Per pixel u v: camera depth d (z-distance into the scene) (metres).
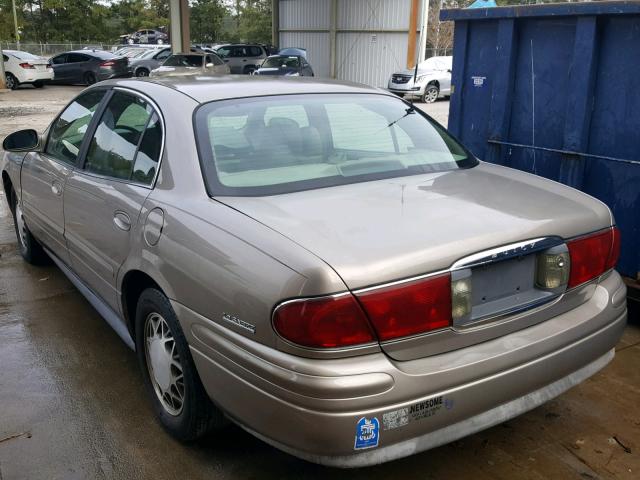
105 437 2.96
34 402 3.24
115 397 3.30
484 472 2.71
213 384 2.40
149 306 2.83
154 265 2.68
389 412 2.05
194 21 60.72
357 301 2.02
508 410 2.36
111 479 2.67
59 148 4.11
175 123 2.92
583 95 4.07
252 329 2.16
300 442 2.09
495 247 2.28
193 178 2.69
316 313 2.00
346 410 2.01
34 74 24.70
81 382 3.45
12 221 6.64
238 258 2.24
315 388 2.00
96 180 3.38
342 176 2.84
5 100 20.16
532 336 2.40
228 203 2.53
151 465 2.76
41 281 4.93
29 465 2.75
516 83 4.58
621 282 2.83
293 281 2.04
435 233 2.26
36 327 4.12
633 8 3.71
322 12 30.14
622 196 4.01
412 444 2.15
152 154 2.99
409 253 2.12
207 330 2.38
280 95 3.22
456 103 5.08
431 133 3.43
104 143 3.48
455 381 2.16
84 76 26.33
